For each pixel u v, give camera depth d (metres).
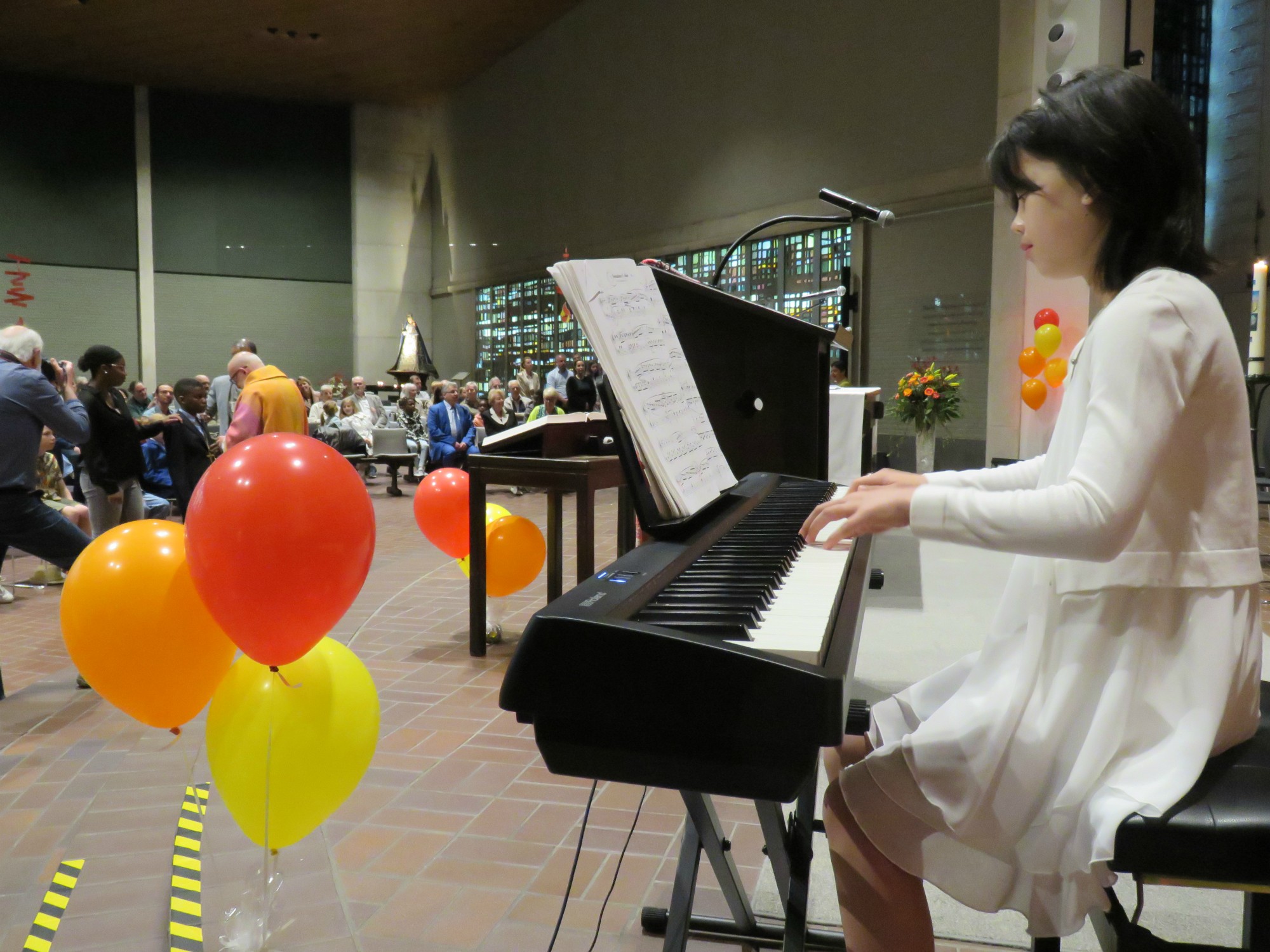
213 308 18.50
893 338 10.38
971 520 1.03
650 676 0.88
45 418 3.67
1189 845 1.00
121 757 2.97
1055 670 1.14
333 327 19.42
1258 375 7.40
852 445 4.30
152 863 2.24
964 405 9.71
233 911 1.96
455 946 1.90
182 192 18.12
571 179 15.37
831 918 1.95
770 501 1.71
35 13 14.23
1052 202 1.16
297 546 1.64
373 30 15.30
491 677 3.88
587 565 3.84
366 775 2.83
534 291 16.55
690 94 12.80
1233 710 1.14
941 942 1.87
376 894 2.12
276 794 1.83
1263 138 10.16
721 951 1.89
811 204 11.14
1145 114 1.10
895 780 1.18
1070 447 1.13
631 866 2.25
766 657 0.85
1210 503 1.11
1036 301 8.96
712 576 1.16
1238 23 10.35
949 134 9.56
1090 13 8.08
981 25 9.15
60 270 17.34
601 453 4.19
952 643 3.88
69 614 1.83
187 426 6.49
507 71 16.75
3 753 3.07
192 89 18.02
